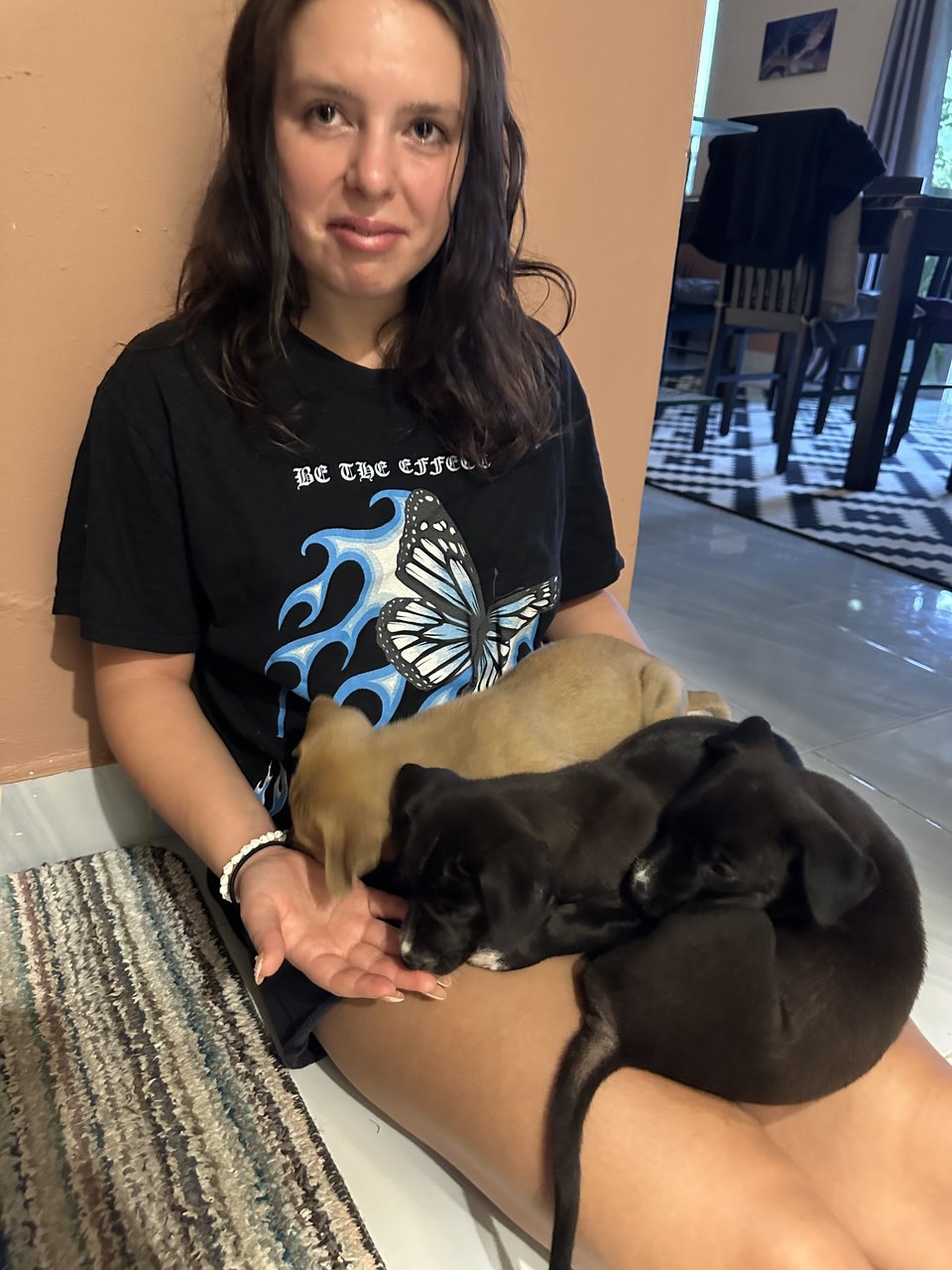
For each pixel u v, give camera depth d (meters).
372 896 0.80
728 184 3.37
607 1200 0.65
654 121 1.19
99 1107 0.82
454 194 0.88
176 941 1.01
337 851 0.74
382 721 0.96
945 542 2.75
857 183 3.06
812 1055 0.70
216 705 0.99
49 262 0.92
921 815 1.43
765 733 0.80
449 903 0.70
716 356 3.68
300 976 0.84
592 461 1.13
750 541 2.68
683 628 2.04
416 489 0.95
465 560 0.98
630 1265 0.65
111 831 1.16
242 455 0.88
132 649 0.93
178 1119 0.82
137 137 0.92
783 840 0.71
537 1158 0.69
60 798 1.12
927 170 5.08
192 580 0.93
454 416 0.96
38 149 0.89
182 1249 0.71
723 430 4.11
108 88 0.90
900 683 1.87
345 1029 0.82
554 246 1.20
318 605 0.92
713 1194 0.63
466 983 0.76
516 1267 0.74
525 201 1.15
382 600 0.94
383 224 0.83
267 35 0.80
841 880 0.69
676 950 0.69
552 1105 0.68
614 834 0.75
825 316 3.34
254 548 0.89
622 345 1.31
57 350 0.95
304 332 0.92
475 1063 0.73
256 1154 0.79
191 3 0.90
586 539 1.15
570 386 1.10
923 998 1.07
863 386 3.22
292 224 0.85
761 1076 0.69
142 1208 0.74
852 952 0.74
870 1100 0.75
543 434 1.03
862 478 3.29
